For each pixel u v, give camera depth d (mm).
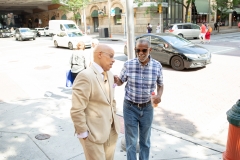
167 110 6078
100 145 2760
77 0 30109
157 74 3191
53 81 9211
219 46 18031
